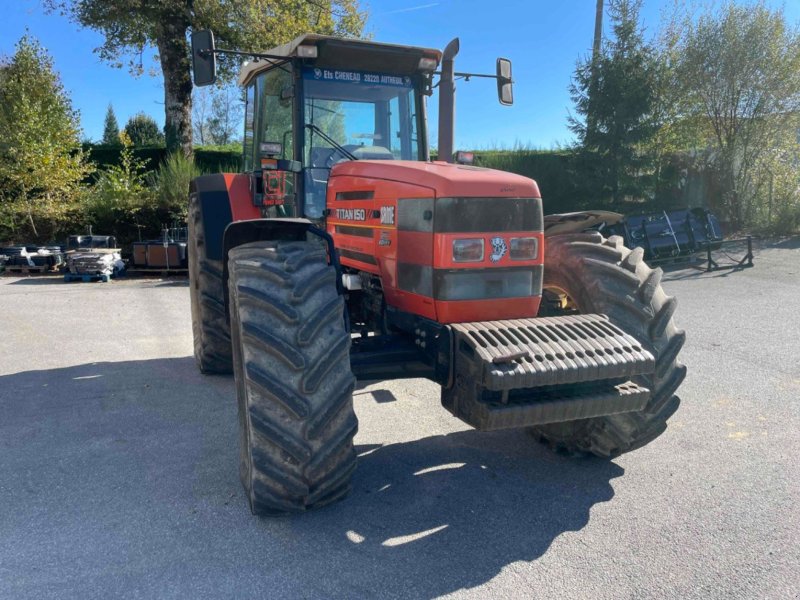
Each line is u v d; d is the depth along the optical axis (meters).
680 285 9.27
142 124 34.66
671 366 3.09
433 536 2.72
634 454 3.59
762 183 14.19
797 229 13.63
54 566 2.47
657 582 2.40
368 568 2.47
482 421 2.61
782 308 7.50
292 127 4.30
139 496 3.04
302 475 2.56
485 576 2.43
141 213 12.91
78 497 3.03
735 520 2.85
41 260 11.34
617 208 13.90
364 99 4.44
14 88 13.52
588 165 13.84
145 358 5.66
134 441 3.73
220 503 2.97
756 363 5.32
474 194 2.89
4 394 4.60
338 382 2.59
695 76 14.03
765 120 13.89
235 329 2.91
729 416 4.15
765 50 13.48
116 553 2.56
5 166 12.88
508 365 2.55
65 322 7.21
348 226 3.65
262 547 2.61
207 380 4.96
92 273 10.52
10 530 2.73
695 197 14.47
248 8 14.48
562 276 3.47
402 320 3.20
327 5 16.06
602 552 2.60
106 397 4.54
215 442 3.72
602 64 13.36
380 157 4.40
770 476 3.29
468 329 2.78
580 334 2.81
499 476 3.32
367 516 2.88
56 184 13.27
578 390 2.78
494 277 2.97
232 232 3.12
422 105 4.63
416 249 3.04
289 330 2.56
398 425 4.08
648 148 14.28
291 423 2.53
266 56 4.37
